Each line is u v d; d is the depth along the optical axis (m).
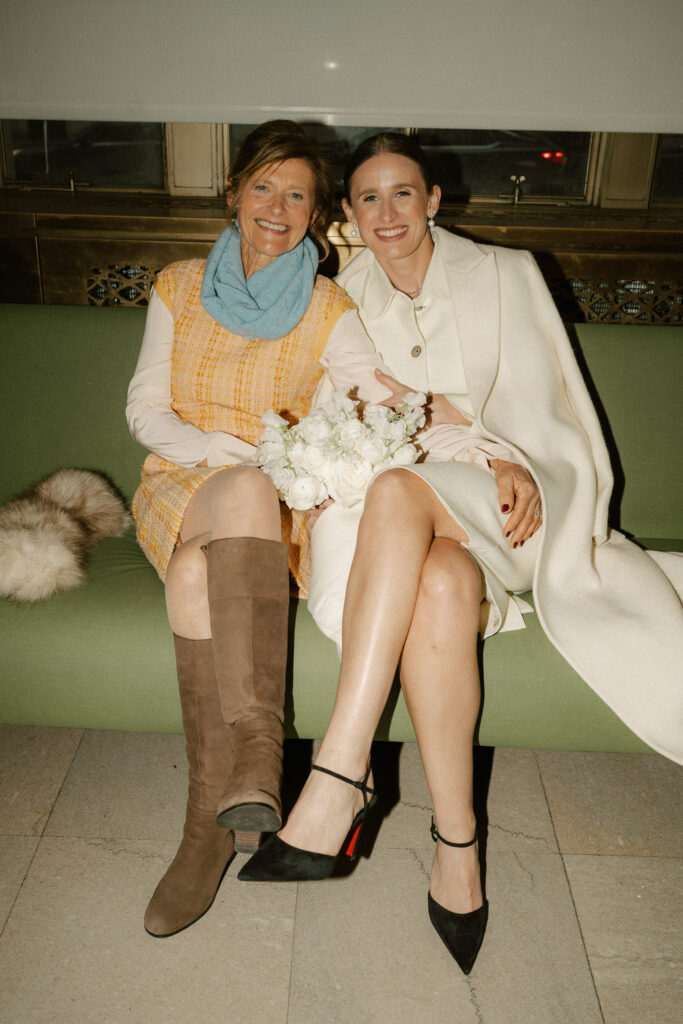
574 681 1.37
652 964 1.25
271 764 1.14
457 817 1.22
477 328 1.60
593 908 1.35
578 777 1.67
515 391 1.59
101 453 1.84
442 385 1.66
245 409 1.59
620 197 2.76
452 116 2.38
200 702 1.28
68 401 1.82
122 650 1.37
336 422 1.40
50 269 2.43
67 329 1.82
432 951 1.27
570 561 1.43
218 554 1.23
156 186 2.77
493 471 1.49
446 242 1.67
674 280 2.43
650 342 1.81
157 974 1.22
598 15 2.26
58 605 1.42
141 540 1.54
